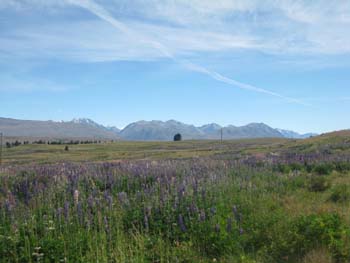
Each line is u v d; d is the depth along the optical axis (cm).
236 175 1708
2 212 955
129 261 718
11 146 16900
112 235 843
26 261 736
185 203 1016
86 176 1479
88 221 855
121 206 1027
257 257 764
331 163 2214
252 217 975
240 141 16312
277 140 16025
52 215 963
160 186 1244
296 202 1231
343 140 5834
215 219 915
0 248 762
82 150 13438
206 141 17875
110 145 16988
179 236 870
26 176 1566
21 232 830
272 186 1502
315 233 827
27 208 1012
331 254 745
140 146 15638
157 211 977
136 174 1566
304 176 1766
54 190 1259
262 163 2228
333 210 1046
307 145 5594
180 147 13775
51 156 9319
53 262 741
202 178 1394
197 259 762
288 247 795
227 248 800
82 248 775
